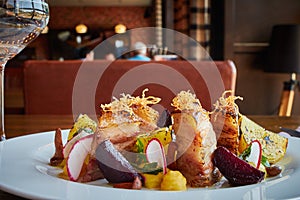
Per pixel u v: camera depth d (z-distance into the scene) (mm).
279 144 486
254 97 2703
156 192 352
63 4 6848
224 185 408
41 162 463
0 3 481
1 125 570
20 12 488
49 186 365
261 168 430
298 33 2242
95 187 362
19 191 354
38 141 544
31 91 1263
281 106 2406
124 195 347
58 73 1244
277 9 2680
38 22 510
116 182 391
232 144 446
